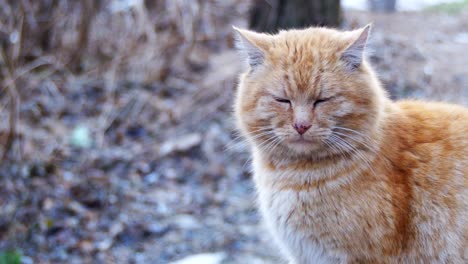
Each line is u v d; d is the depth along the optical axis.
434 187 1.08
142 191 1.55
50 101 1.80
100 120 1.74
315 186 1.09
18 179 1.54
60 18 1.89
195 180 1.58
